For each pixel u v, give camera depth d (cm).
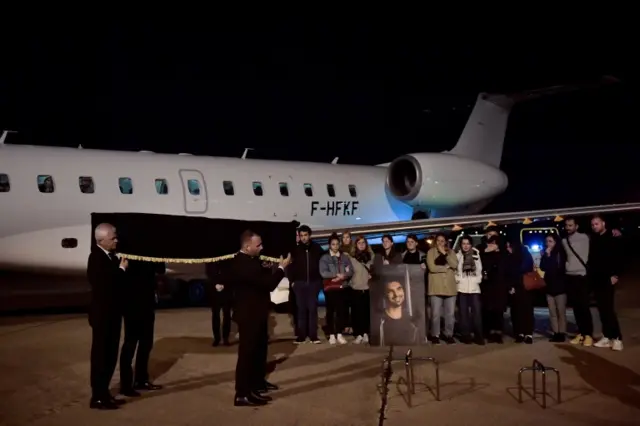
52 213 1409
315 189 1914
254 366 727
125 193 1519
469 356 943
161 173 1595
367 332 1116
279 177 1841
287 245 827
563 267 1045
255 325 696
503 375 820
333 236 1091
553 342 1052
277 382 797
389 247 1142
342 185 1992
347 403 699
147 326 756
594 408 665
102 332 685
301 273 1064
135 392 740
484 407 673
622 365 866
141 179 1554
